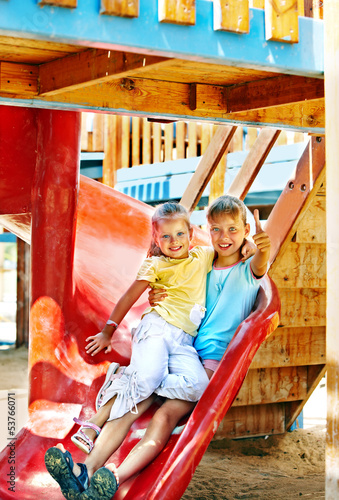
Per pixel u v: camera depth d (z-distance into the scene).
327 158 2.18
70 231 3.29
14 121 3.33
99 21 1.94
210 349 2.83
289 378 4.78
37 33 1.87
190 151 7.10
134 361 2.67
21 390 6.25
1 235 9.71
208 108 3.32
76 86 2.66
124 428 2.52
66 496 2.31
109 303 3.60
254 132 6.48
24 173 3.35
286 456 4.60
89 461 2.44
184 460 2.34
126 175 7.69
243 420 4.84
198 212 6.93
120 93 3.09
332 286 2.16
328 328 2.17
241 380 2.60
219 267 2.93
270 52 2.27
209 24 2.13
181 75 3.08
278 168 6.12
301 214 4.17
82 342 3.19
